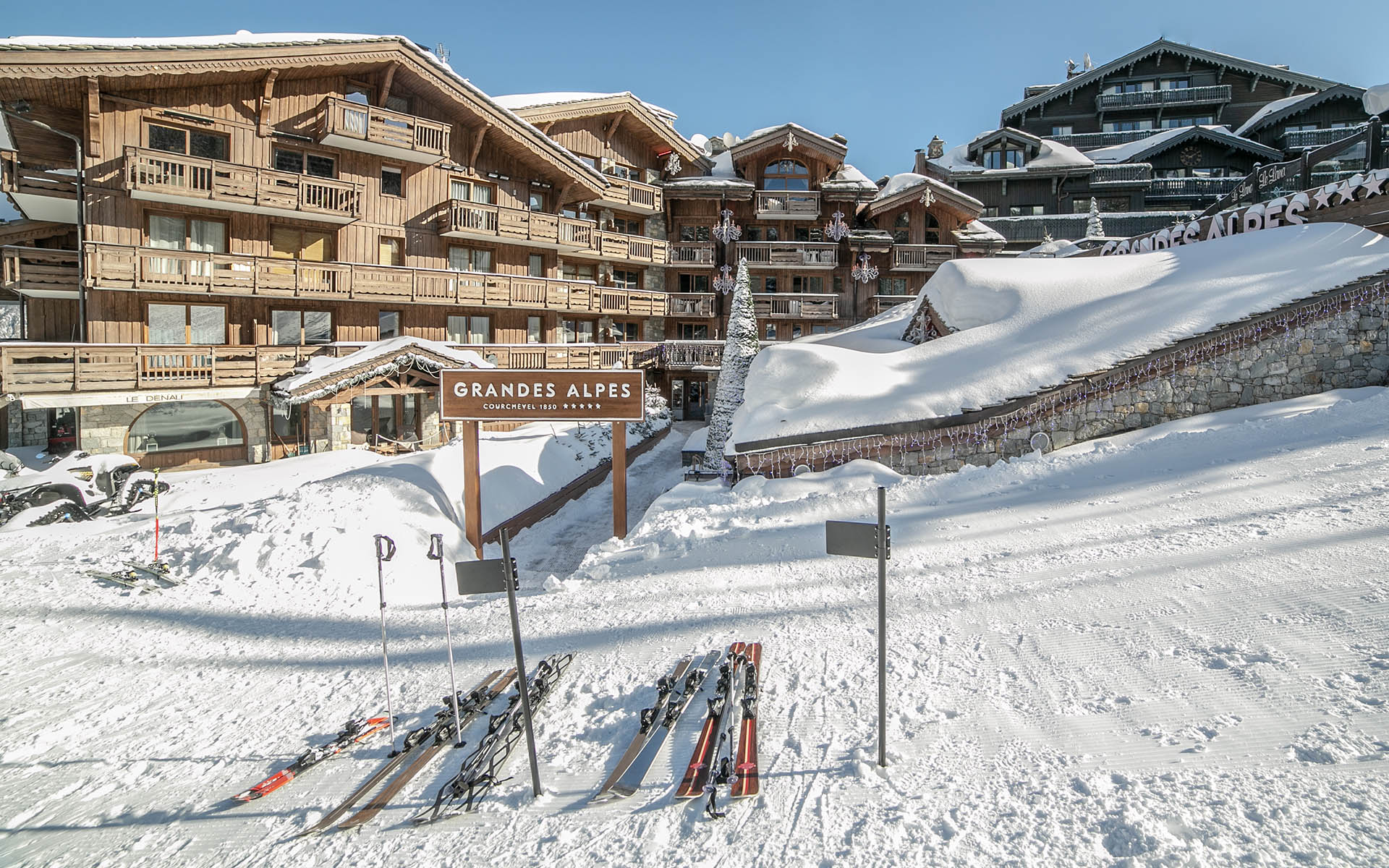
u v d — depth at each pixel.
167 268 18.97
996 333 15.20
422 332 24.83
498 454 16.45
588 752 5.14
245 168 19.56
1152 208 44.25
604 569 9.66
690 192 33.91
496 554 12.77
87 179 18.11
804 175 36.03
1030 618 6.26
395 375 19.73
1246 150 43.31
